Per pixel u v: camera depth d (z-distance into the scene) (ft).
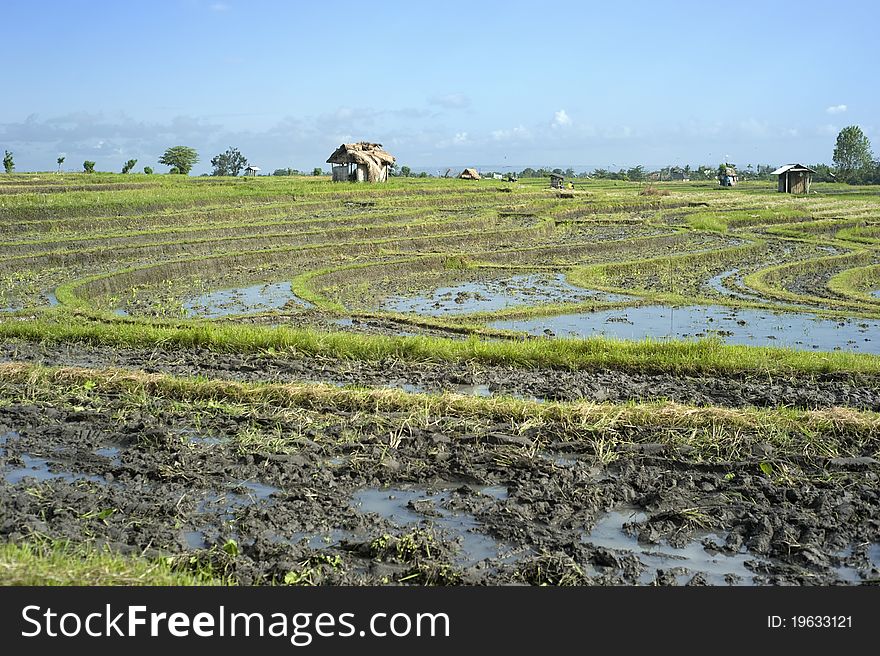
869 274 80.69
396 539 20.93
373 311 58.80
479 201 159.63
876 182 299.79
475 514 23.27
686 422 29.50
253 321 54.60
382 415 30.83
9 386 34.55
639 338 50.29
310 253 88.99
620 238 106.93
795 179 218.79
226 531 21.86
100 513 22.33
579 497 24.09
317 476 25.55
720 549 21.47
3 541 20.29
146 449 27.94
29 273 74.49
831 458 26.48
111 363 40.81
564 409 30.53
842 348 47.62
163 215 108.99
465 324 52.60
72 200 114.93
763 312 59.36
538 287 72.08
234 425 30.12
